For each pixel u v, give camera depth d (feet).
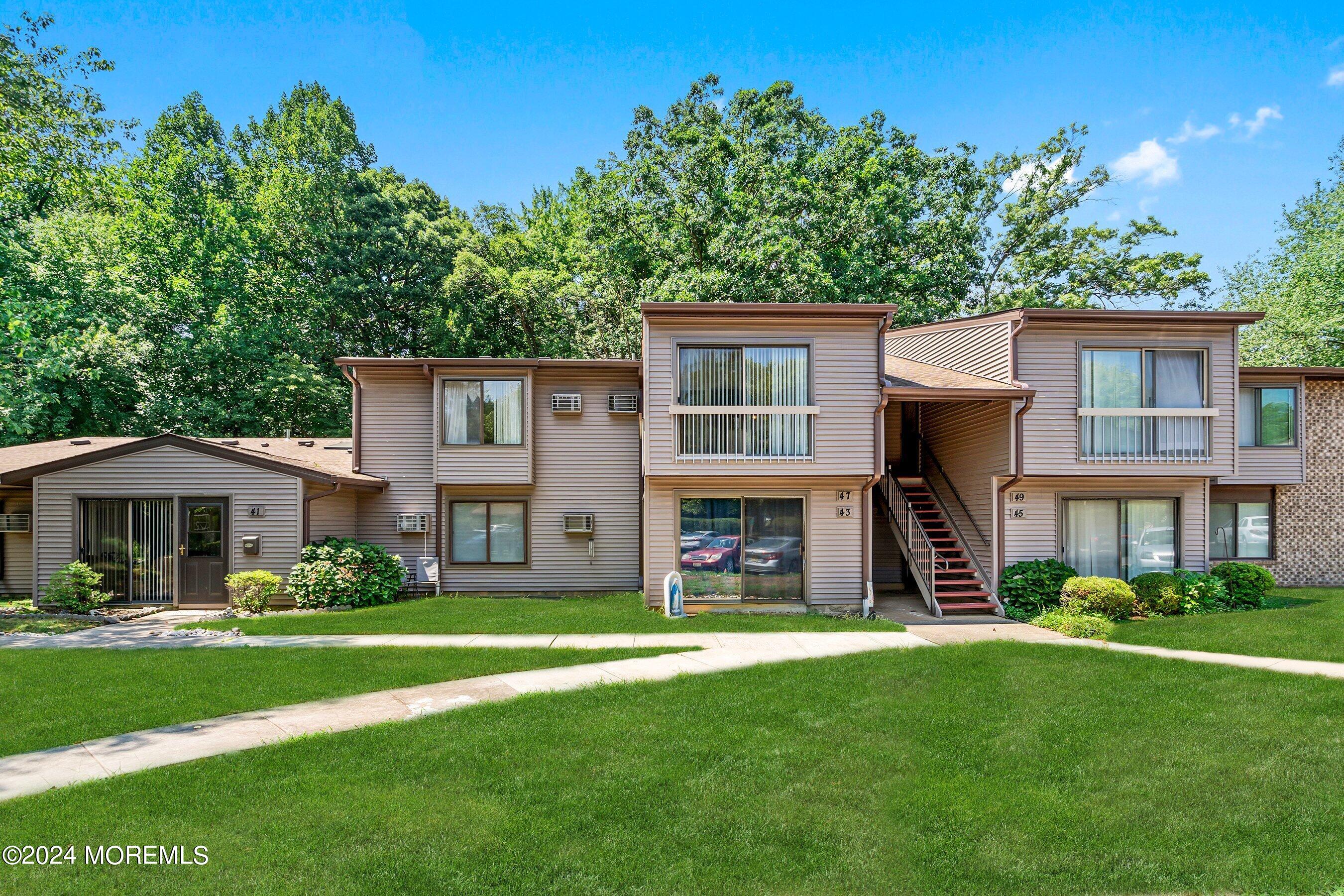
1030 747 21.61
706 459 43.52
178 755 20.93
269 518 47.70
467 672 29.91
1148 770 19.97
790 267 74.95
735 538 45.44
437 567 52.95
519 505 54.39
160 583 47.44
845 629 39.42
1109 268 92.48
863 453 44.04
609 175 86.63
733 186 84.23
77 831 16.37
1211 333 46.32
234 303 97.50
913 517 48.80
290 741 21.70
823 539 45.42
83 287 80.69
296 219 104.83
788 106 87.51
